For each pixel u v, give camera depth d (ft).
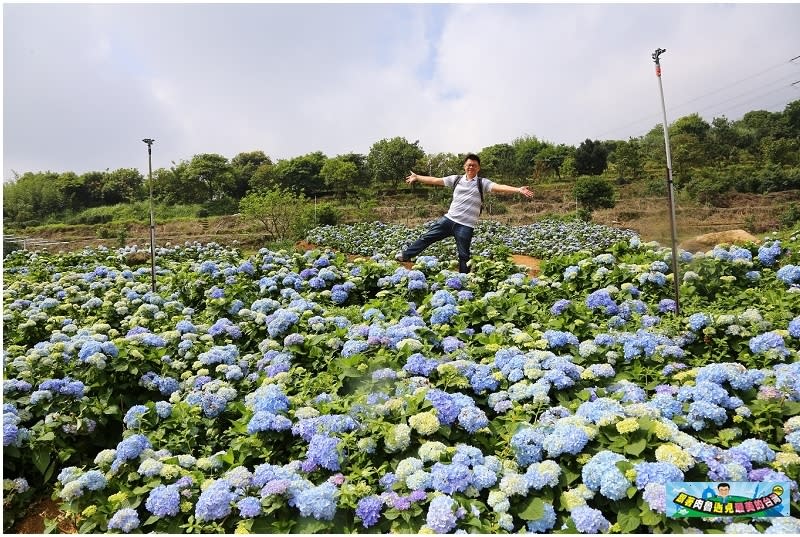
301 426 11.02
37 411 13.03
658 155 120.98
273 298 24.57
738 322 15.16
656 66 18.79
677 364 13.67
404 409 11.46
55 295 25.38
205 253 41.70
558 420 10.84
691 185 100.94
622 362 14.38
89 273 29.12
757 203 94.53
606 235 57.88
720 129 133.08
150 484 10.27
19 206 117.80
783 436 10.53
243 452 11.25
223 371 15.25
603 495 9.23
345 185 139.54
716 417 10.63
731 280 20.92
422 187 144.77
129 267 36.47
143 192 136.98
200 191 138.21
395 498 9.32
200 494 10.07
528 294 21.98
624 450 9.82
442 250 42.34
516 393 12.42
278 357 15.24
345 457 10.48
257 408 11.84
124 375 14.58
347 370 13.74
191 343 17.01
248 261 28.94
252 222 80.69
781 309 17.16
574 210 98.43
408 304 20.33
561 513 9.39
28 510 11.63
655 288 21.30
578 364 14.35
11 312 21.02
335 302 23.65
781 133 127.95
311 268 27.71
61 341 16.35
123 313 21.98
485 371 13.11
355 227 65.57
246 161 179.63
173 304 22.49
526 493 9.24
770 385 11.67
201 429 13.10
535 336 15.70
